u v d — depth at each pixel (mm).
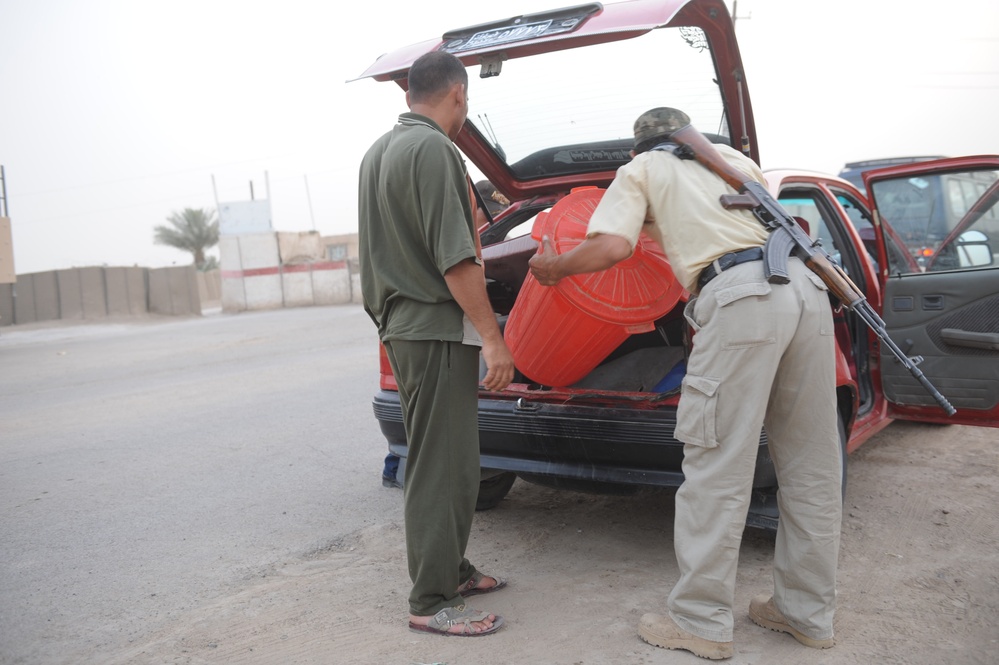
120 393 8992
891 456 4879
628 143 4078
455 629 2830
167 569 3607
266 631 2945
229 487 4867
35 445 6340
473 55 3340
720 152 2906
